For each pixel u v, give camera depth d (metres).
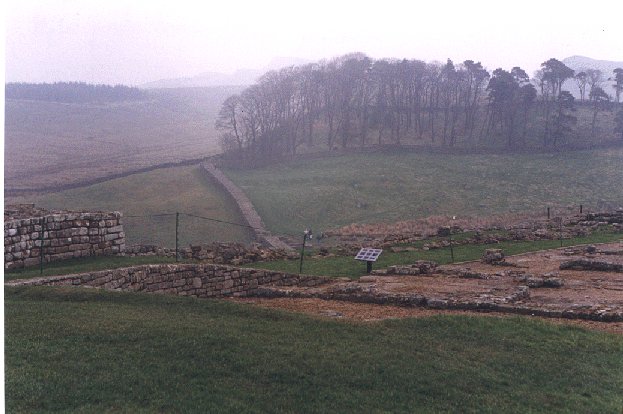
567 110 95.12
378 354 13.17
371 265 26.92
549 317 17.25
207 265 22.47
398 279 23.72
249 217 55.66
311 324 15.44
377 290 20.36
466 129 92.50
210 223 52.97
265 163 79.44
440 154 83.50
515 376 12.45
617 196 68.88
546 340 14.57
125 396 10.32
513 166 78.69
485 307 18.09
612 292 20.39
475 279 23.58
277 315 16.11
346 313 17.89
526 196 68.75
